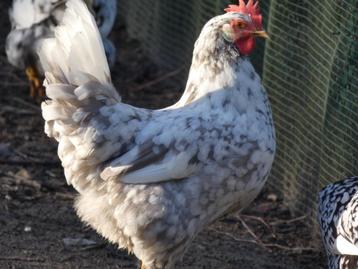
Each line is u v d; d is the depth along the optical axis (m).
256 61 11.36
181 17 13.84
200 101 7.95
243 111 7.91
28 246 9.02
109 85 7.58
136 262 8.98
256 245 9.67
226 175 7.77
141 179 7.62
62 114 7.48
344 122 9.48
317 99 9.98
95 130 7.52
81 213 7.93
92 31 7.57
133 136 7.64
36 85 12.82
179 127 7.72
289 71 10.41
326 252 9.11
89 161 7.63
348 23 9.29
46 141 11.80
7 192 10.23
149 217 7.69
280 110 10.61
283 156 10.67
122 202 7.71
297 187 10.38
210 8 12.36
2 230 9.30
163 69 14.41
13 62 12.59
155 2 14.60
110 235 7.99
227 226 10.03
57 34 7.65
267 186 10.95
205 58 7.99
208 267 9.00
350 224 8.10
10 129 12.06
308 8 10.04
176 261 8.10
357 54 9.23
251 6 8.16
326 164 9.79
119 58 14.84
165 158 7.64
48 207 9.99
